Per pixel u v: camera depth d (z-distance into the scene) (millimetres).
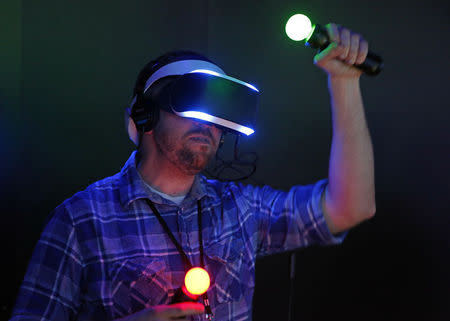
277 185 3211
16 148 2891
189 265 1287
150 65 1339
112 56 3014
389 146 3227
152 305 1235
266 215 1431
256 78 3215
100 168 2994
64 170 2955
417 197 3209
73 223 1273
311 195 1373
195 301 1182
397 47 3215
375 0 3215
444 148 3189
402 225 3209
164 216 1338
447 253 3176
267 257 3205
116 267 1251
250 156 3166
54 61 2943
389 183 3225
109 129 3004
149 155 1357
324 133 3223
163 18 3078
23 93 2900
